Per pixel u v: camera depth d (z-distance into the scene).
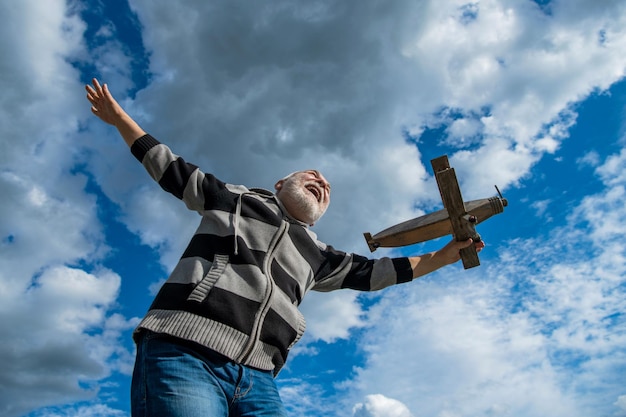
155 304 2.80
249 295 2.88
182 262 2.98
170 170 3.24
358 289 3.91
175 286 2.81
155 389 2.48
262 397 2.77
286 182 3.84
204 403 2.47
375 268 3.91
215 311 2.70
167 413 2.40
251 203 3.33
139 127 3.44
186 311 2.68
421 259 4.05
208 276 2.84
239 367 2.69
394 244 4.16
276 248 3.21
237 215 3.19
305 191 3.73
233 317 2.73
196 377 2.52
